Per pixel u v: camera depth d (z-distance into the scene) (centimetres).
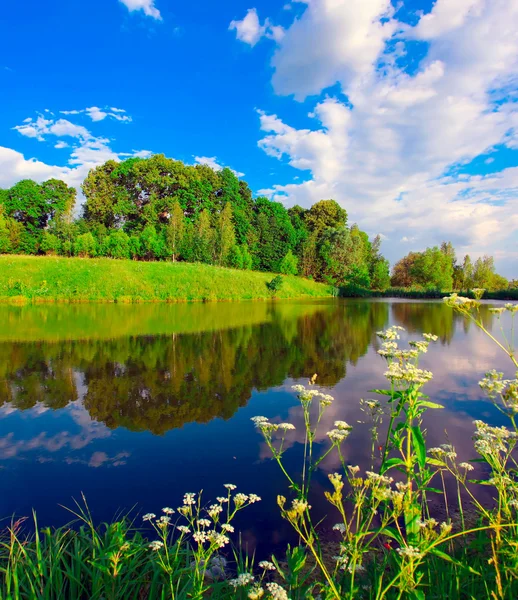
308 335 1405
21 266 2980
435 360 990
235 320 1869
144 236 4550
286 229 5809
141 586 250
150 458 470
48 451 491
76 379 810
